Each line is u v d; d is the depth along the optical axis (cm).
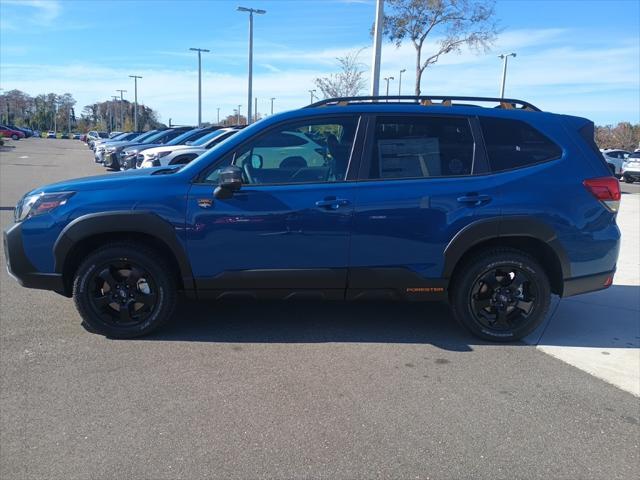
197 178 432
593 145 461
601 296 596
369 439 306
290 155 439
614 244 453
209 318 501
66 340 440
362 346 443
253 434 309
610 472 282
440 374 393
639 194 1912
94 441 300
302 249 430
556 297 592
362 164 438
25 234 427
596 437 315
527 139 450
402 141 442
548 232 436
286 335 464
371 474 276
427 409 342
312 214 425
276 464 282
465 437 311
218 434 308
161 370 388
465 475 277
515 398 359
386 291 445
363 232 429
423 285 442
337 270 435
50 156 3350
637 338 473
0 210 1074
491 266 444
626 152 3028
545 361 421
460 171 441
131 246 432
